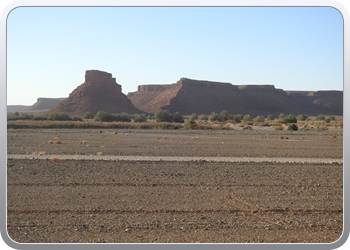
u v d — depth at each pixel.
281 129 60.41
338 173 15.58
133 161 18.70
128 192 11.59
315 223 8.62
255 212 9.48
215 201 10.51
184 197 10.96
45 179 13.67
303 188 12.43
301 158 20.88
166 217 8.95
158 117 97.12
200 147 27.30
